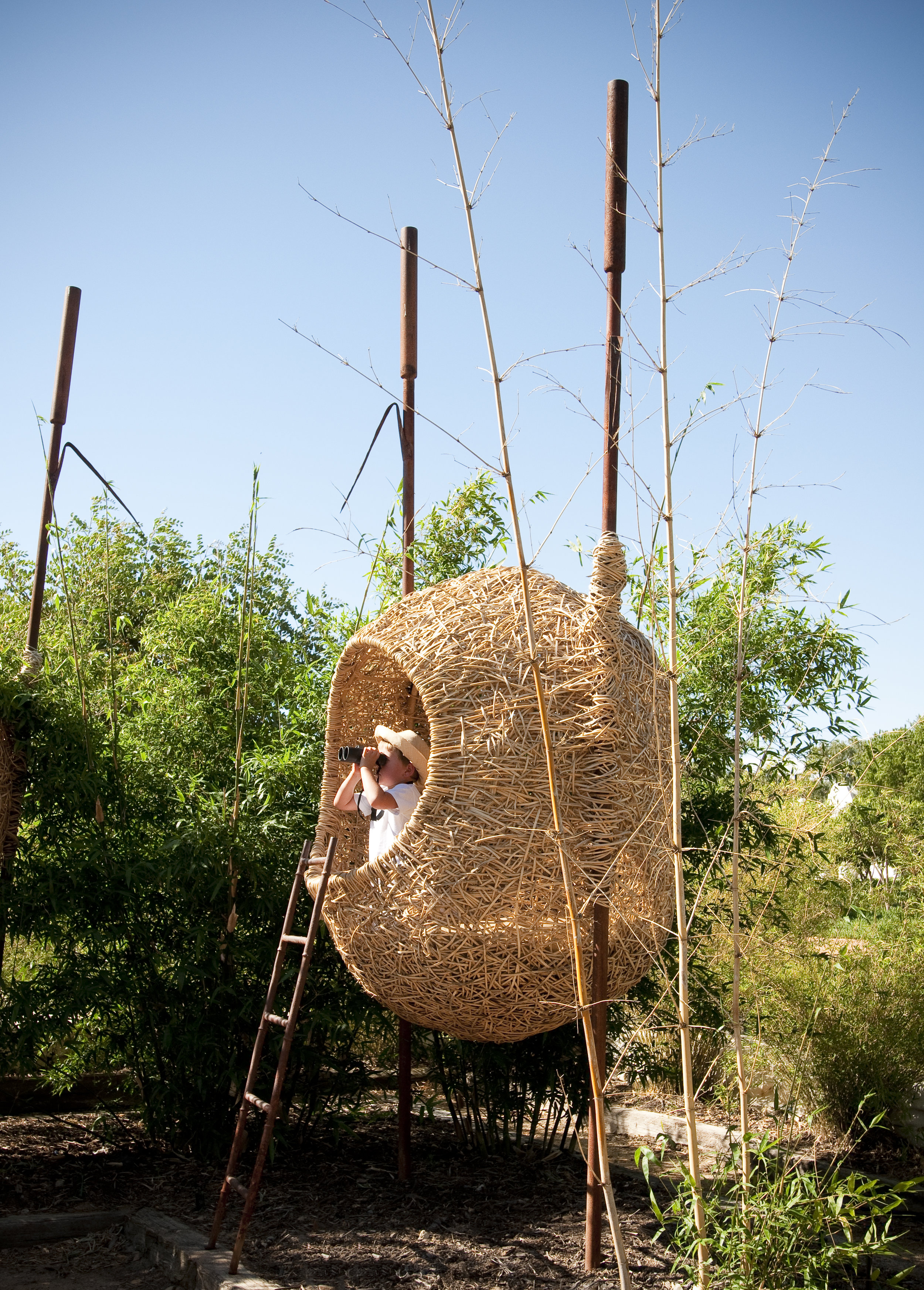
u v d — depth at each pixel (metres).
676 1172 4.93
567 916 3.63
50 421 5.71
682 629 5.62
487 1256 4.01
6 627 6.07
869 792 6.41
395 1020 5.43
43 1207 4.64
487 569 4.36
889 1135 5.70
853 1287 3.66
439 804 3.68
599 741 3.73
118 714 5.91
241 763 5.50
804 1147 5.62
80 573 7.01
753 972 5.72
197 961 5.16
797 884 6.10
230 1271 3.80
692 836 5.31
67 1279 4.04
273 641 6.02
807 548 5.53
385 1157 5.39
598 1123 3.23
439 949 3.64
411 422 5.48
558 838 3.26
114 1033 5.38
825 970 5.99
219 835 5.22
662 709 4.03
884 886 6.62
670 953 5.28
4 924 5.10
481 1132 5.52
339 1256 4.02
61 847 5.32
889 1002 5.77
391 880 3.74
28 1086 6.09
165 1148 5.43
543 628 3.93
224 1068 5.24
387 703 5.35
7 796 5.11
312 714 5.61
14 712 5.13
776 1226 3.25
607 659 3.83
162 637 6.05
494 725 3.70
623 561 3.97
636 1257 4.00
